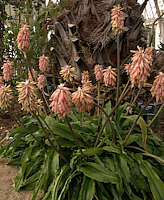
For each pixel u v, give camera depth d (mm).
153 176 1969
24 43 2211
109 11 3588
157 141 2555
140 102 3822
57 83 4578
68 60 4000
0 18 4801
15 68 4602
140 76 1669
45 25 4473
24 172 2529
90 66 3734
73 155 2240
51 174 2207
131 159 2111
